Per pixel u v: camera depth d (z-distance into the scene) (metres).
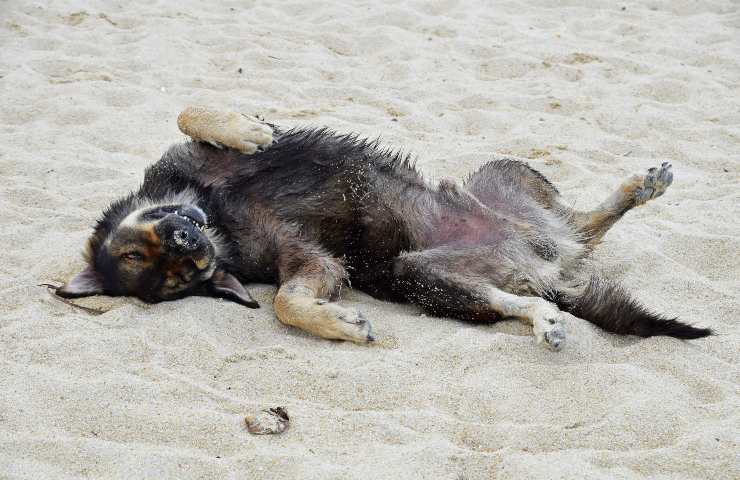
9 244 2.95
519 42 4.17
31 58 3.87
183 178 2.90
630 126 3.60
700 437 2.42
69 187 3.18
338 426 2.46
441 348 2.65
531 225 2.93
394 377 2.57
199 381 2.55
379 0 4.79
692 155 3.43
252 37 4.17
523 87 3.84
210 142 2.90
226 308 2.77
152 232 2.72
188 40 4.12
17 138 3.39
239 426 2.45
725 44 4.13
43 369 2.54
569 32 4.36
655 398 2.51
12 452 2.38
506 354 2.64
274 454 2.39
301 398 2.54
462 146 3.46
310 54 4.05
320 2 4.71
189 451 2.40
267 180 2.89
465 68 3.99
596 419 2.48
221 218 2.88
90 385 2.51
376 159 2.95
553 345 2.64
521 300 2.75
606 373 2.57
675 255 3.01
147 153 3.37
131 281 2.76
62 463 2.37
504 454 2.39
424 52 4.07
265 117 3.56
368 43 4.17
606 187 3.27
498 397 2.53
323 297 2.82
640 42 4.18
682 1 4.71
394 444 2.43
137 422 2.45
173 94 3.71
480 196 2.99
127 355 2.60
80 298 2.78
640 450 2.42
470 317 2.79
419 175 2.99
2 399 2.47
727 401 2.51
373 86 3.84
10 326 2.65
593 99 3.75
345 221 2.91
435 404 2.52
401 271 2.86
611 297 2.75
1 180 3.18
